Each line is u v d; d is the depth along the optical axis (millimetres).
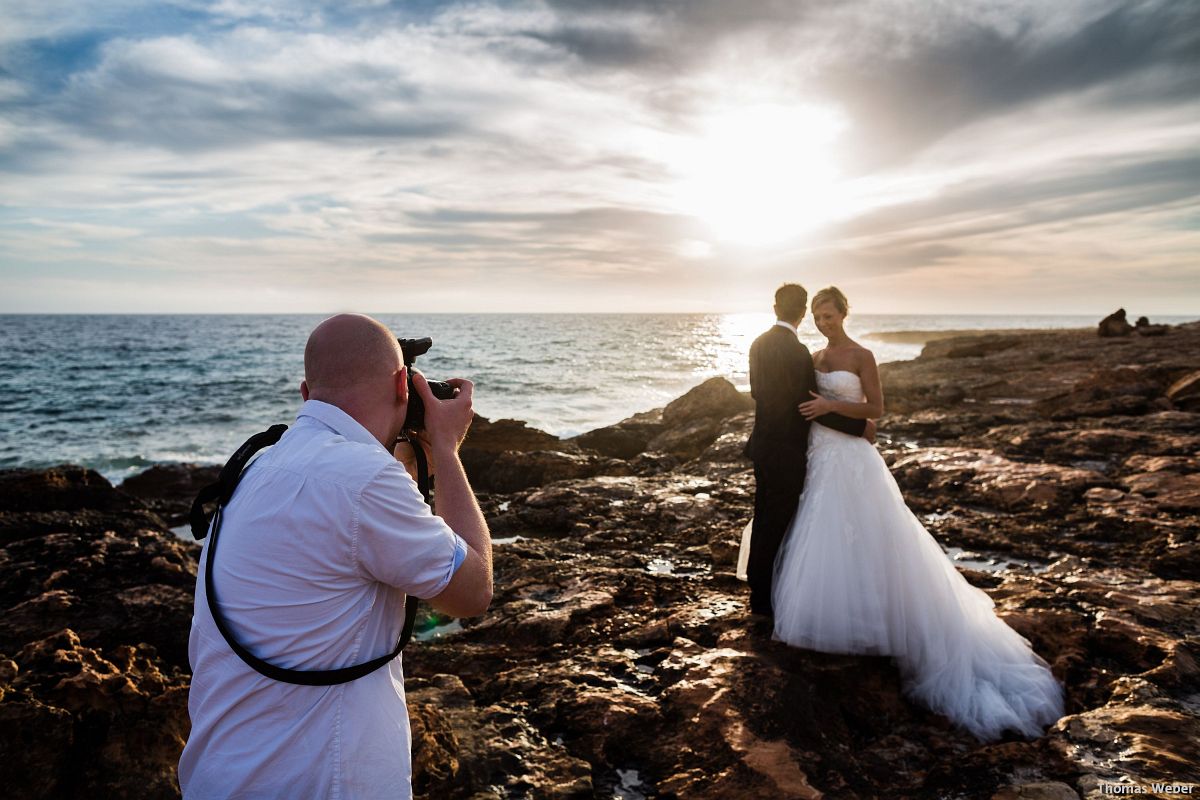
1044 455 9312
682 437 12977
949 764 3020
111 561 5742
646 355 57562
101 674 3154
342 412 1524
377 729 1438
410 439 1760
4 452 19891
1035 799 2664
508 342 76062
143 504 9094
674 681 3729
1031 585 4980
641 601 5016
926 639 3623
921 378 21109
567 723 3393
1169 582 4934
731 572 5605
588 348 66750
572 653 4246
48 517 7398
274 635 1373
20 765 2691
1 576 5359
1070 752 2959
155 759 2861
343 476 1401
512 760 3045
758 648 4000
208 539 1485
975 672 3650
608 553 6383
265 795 1359
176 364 50312
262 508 1411
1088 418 11750
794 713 3338
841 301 4277
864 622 3721
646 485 8836
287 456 1453
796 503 4215
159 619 4898
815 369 4375
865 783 2955
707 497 8219
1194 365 14703
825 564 3883
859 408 3977
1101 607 4504
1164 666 3652
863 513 3850
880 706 3588
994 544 6238
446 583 1450
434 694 3600
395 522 1414
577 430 21016
